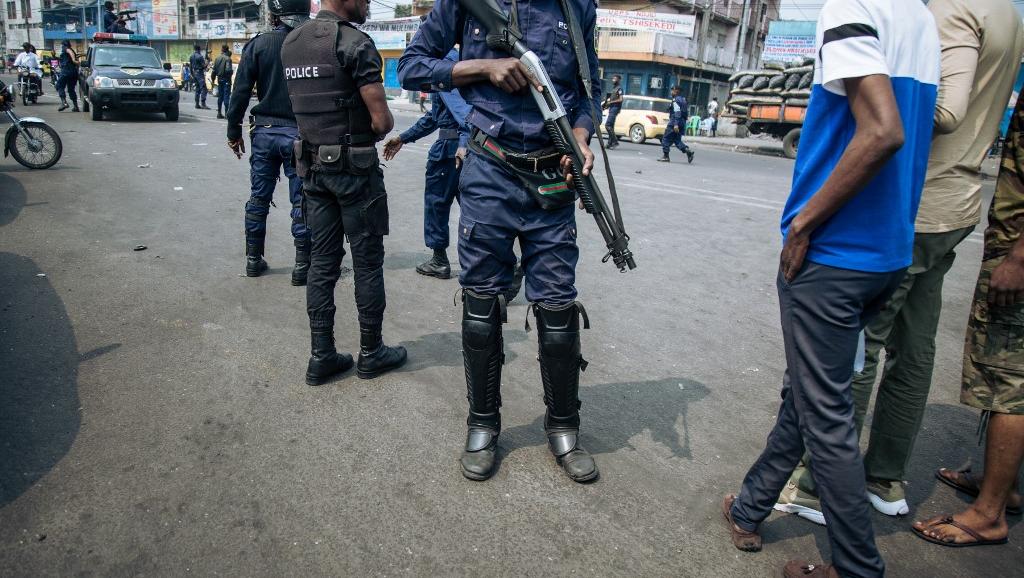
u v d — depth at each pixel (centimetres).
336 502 218
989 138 211
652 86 3195
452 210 717
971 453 275
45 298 384
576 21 222
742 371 345
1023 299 202
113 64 1427
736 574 198
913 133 163
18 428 250
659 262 551
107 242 509
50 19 6159
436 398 293
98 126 1294
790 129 1795
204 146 1075
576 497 229
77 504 211
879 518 231
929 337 219
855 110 152
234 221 600
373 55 273
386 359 314
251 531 203
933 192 208
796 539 216
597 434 273
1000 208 210
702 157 1630
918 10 167
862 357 178
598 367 341
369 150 282
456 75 222
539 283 233
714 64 3566
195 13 5244
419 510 217
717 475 248
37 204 616
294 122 418
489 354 237
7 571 182
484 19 216
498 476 239
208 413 270
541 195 221
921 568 205
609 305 438
